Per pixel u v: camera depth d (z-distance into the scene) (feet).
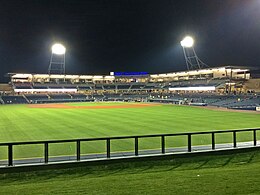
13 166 36.52
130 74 317.63
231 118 113.09
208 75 270.87
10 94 276.00
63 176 34.76
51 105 215.72
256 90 215.10
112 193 26.18
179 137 67.21
